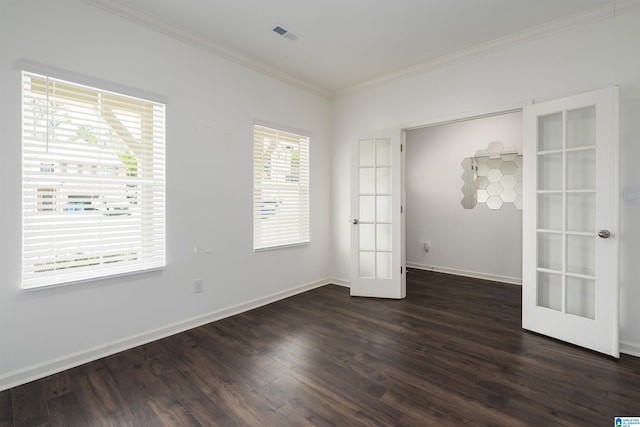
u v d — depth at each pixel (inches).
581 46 100.4
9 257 77.3
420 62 134.4
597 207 92.2
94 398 72.3
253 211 133.9
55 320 84.1
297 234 154.8
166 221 105.8
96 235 90.9
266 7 96.0
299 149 156.3
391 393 73.6
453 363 87.0
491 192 180.9
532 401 70.2
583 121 98.3
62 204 84.7
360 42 117.5
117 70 94.0
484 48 118.7
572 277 100.7
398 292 145.3
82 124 88.1
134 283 99.0
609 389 74.5
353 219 151.5
